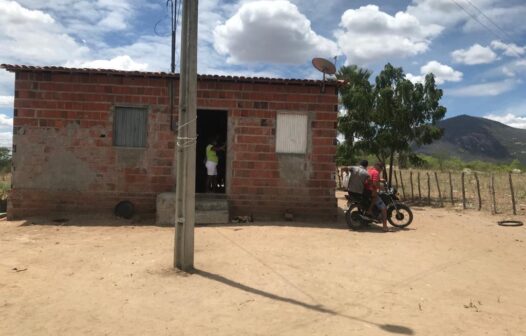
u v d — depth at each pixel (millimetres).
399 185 23125
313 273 7125
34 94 11875
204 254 8172
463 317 5387
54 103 11914
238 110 12211
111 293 6023
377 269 7457
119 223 11422
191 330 4863
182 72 6887
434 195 20234
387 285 6617
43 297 5824
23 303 5578
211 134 17141
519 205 16453
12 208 11883
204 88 12172
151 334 4750
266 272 7094
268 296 6000
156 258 7809
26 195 11930
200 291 6133
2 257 7848
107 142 12016
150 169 12117
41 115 11906
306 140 12359
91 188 12039
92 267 7277
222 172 16438
